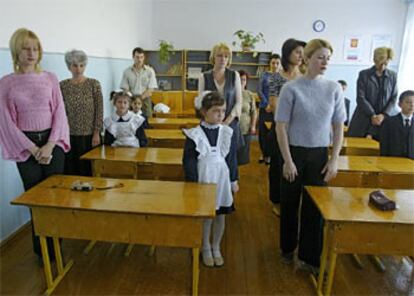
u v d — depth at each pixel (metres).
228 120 2.46
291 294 1.99
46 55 3.01
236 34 6.33
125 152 2.64
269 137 2.95
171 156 2.56
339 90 1.91
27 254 2.36
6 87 1.86
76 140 2.65
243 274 2.16
